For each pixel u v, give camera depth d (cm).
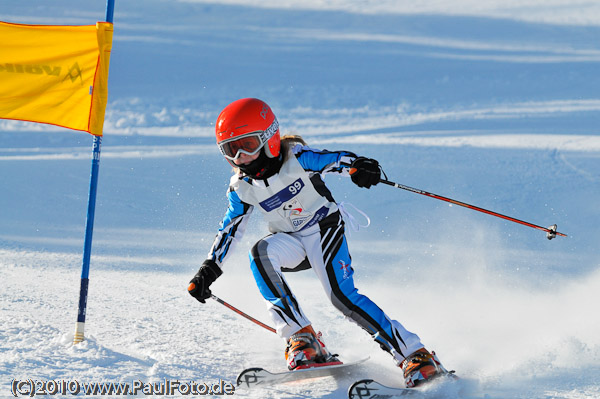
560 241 2461
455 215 2844
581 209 2906
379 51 8756
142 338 1355
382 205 3038
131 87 6794
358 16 11350
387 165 3819
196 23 10819
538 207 2953
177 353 1262
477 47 9144
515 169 3684
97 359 1166
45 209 3052
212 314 1628
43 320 1424
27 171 3850
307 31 10338
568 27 10481
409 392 1066
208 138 4947
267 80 7119
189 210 3092
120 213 3022
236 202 1252
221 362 1237
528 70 7519
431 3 12362
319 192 1232
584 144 4325
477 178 3497
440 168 3734
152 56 8306
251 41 9481
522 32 10200
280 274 1212
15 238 2514
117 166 4025
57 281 1889
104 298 1714
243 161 1165
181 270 2142
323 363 1151
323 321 1636
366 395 1050
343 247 1237
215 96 6419
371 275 2066
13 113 1373
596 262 2183
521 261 2202
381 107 5916
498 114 5484
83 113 1358
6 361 1113
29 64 1365
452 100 6178
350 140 4575
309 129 5025
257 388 1102
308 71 7550
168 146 4666
